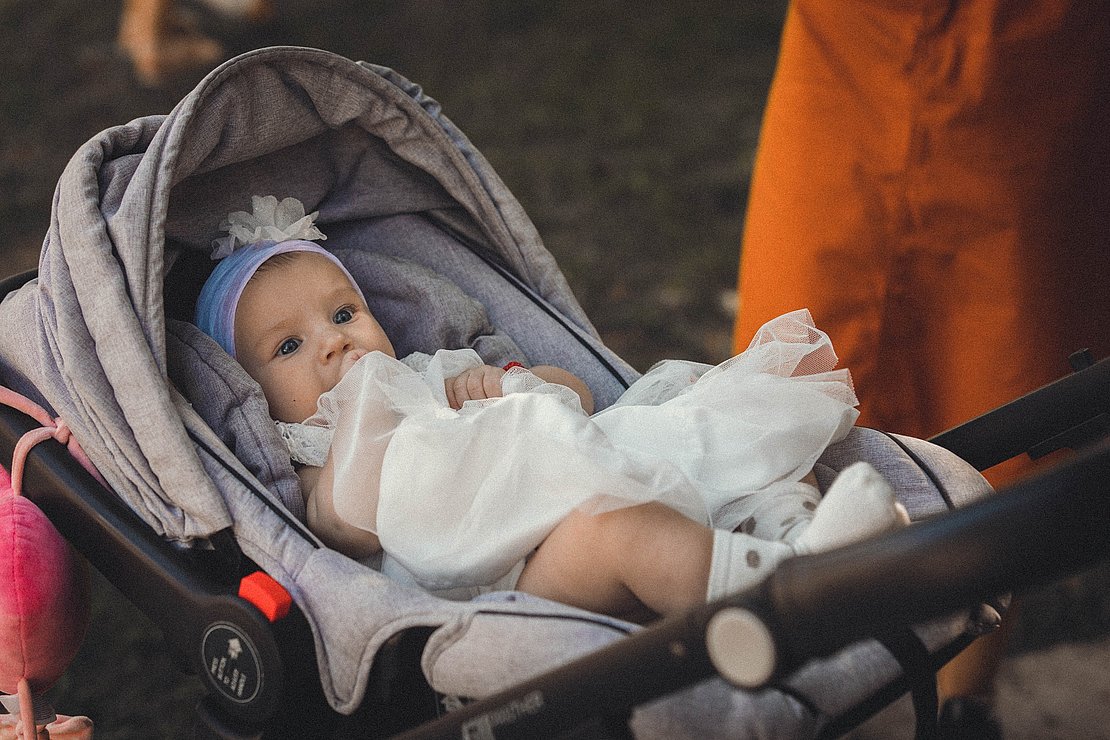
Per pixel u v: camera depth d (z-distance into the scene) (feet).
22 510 5.42
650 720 4.00
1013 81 6.57
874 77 6.84
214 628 4.73
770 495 5.09
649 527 4.60
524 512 4.90
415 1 22.80
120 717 8.40
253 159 6.61
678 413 5.45
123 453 5.12
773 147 7.40
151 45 19.33
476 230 7.23
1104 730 8.05
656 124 18.39
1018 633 8.98
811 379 5.57
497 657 4.29
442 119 6.88
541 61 20.75
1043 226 6.79
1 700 5.96
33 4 22.27
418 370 6.42
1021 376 7.04
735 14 22.36
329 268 6.42
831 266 7.23
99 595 9.82
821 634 3.41
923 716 4.41
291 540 4.94
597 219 15.56
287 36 21.22
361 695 4.59
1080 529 3.18
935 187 6.86
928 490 5.30
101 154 5.52
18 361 5.65
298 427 5.86
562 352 6.84
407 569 5.11
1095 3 6.41
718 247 14.70
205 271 6.72
